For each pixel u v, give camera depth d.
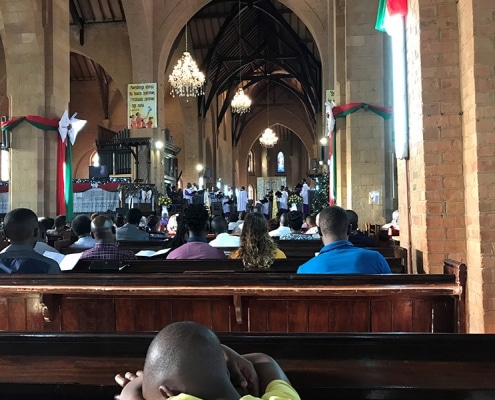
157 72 16.64
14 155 10.86
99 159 19.59
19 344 1.74
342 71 10.60
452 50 3.99
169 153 19.92
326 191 13.41
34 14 10.73
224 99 29.00
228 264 3.77
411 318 2.89
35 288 2.85
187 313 2.99
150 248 5.86
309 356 1.70
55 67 11.09
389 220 9.74
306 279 2.79
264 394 1.21
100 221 3.93
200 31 21.06
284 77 28.42
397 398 1.53
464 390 1.51
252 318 2.94
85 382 1.56
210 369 1.06
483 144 3.59
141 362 1.66
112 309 3.02
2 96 19.64
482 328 3.53
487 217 3.56
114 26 18.12
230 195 27.34
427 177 4.02
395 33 4.60
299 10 16.41
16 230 3.21
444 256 3.97
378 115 9.62
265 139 31.09
